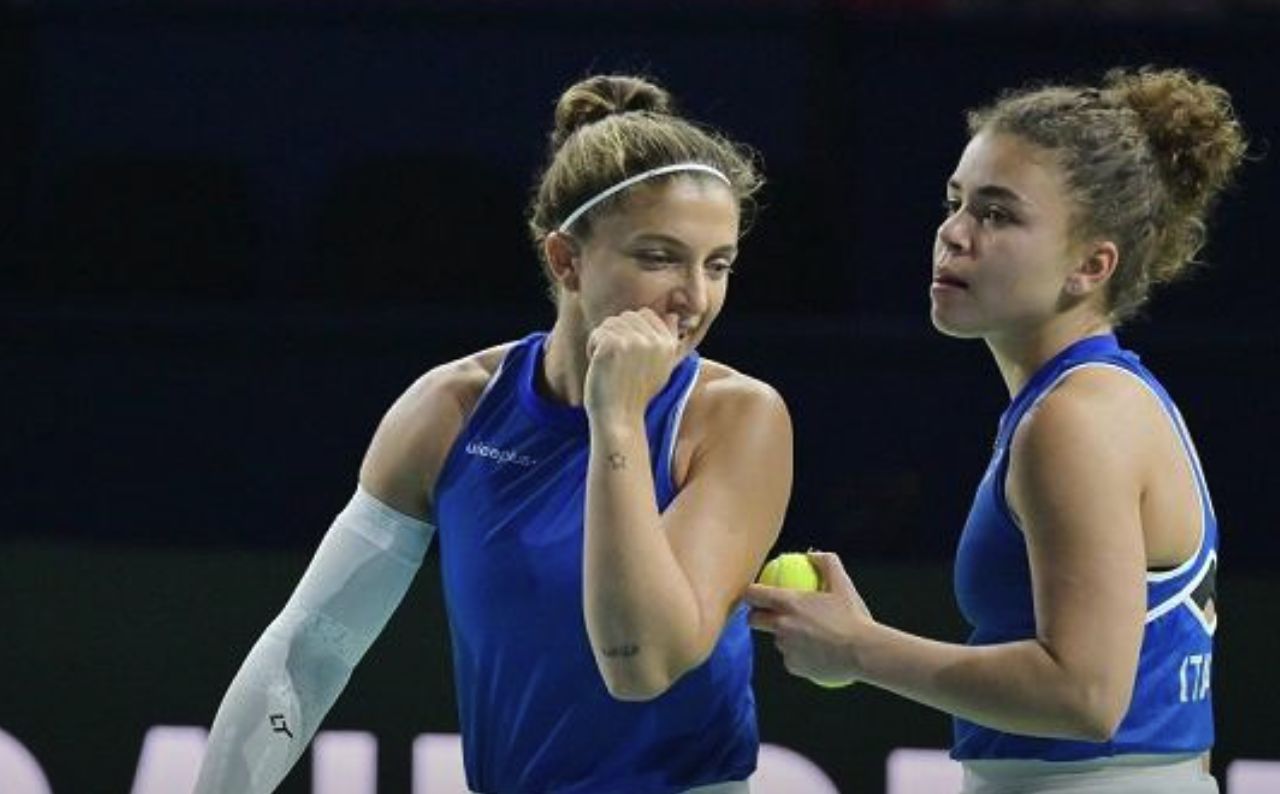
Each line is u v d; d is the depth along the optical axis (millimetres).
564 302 12500
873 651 11992
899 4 25641
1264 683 19156
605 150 12047
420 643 19109
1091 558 11547
